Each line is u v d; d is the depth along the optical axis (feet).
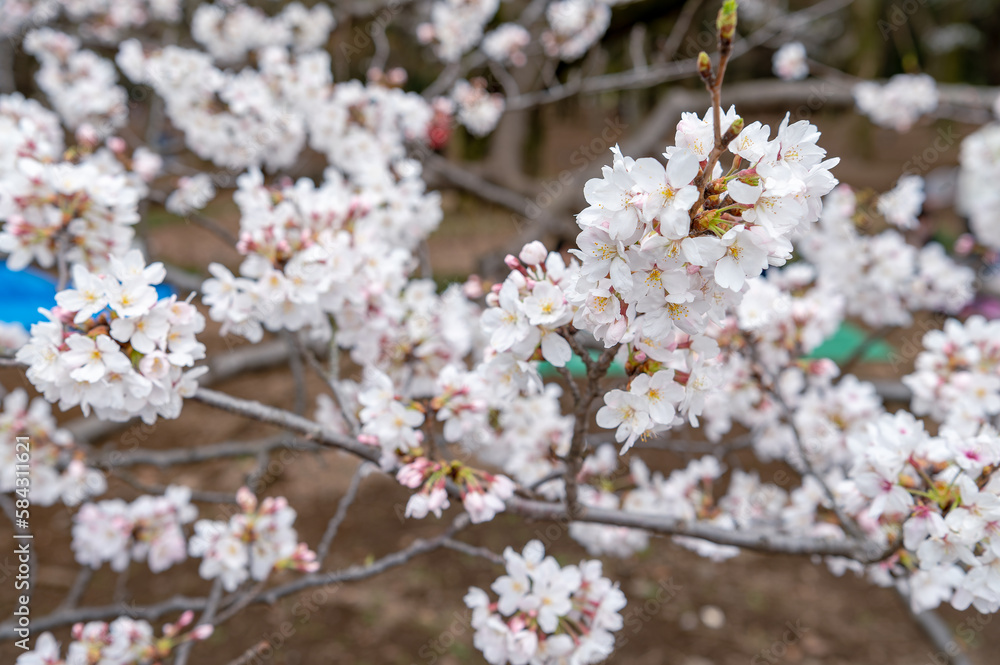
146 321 4.43
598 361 4.23
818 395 9.03
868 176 38.81
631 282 3.08
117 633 6.31
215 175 11.14
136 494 17.07
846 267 10.28
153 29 17.54
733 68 35.04
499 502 4.97
